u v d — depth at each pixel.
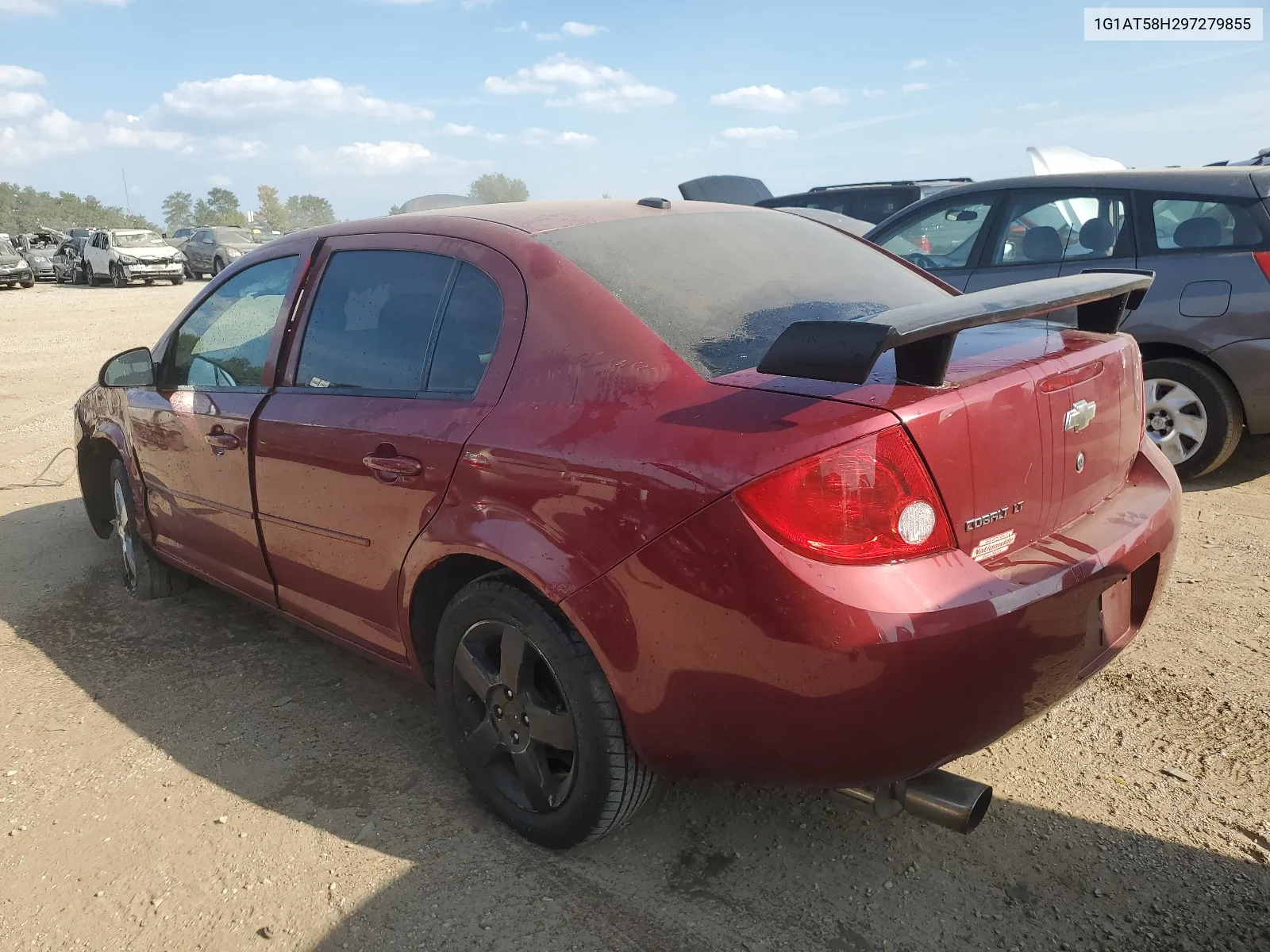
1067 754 2.79
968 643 1.88
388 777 2.88
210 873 2.48
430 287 2.75
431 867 2.46
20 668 3.71
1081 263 5.30
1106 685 3.15
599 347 2.29
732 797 2.69
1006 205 5.68
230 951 2.22
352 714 3.26
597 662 2.22
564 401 2.28
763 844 2.49
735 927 2.21
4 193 179.75
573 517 2.16
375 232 3.04
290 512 3.06
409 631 2.72
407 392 2.70
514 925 2.25
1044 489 2.15
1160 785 2.63
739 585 1.90
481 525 2.36
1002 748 2.84
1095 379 2.29
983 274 5.69
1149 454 2.61
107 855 2.58
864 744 1.92
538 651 2.32
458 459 2.42
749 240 2.93
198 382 3.62
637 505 2.04
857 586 1.84
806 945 2.14
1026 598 1.95
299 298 3.17
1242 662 3.24
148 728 3.22
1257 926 2.13
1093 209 5.32
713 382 2.13
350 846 2.56
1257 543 4.25
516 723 2.46
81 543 5.17
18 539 5.29
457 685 2.59
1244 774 2.65
